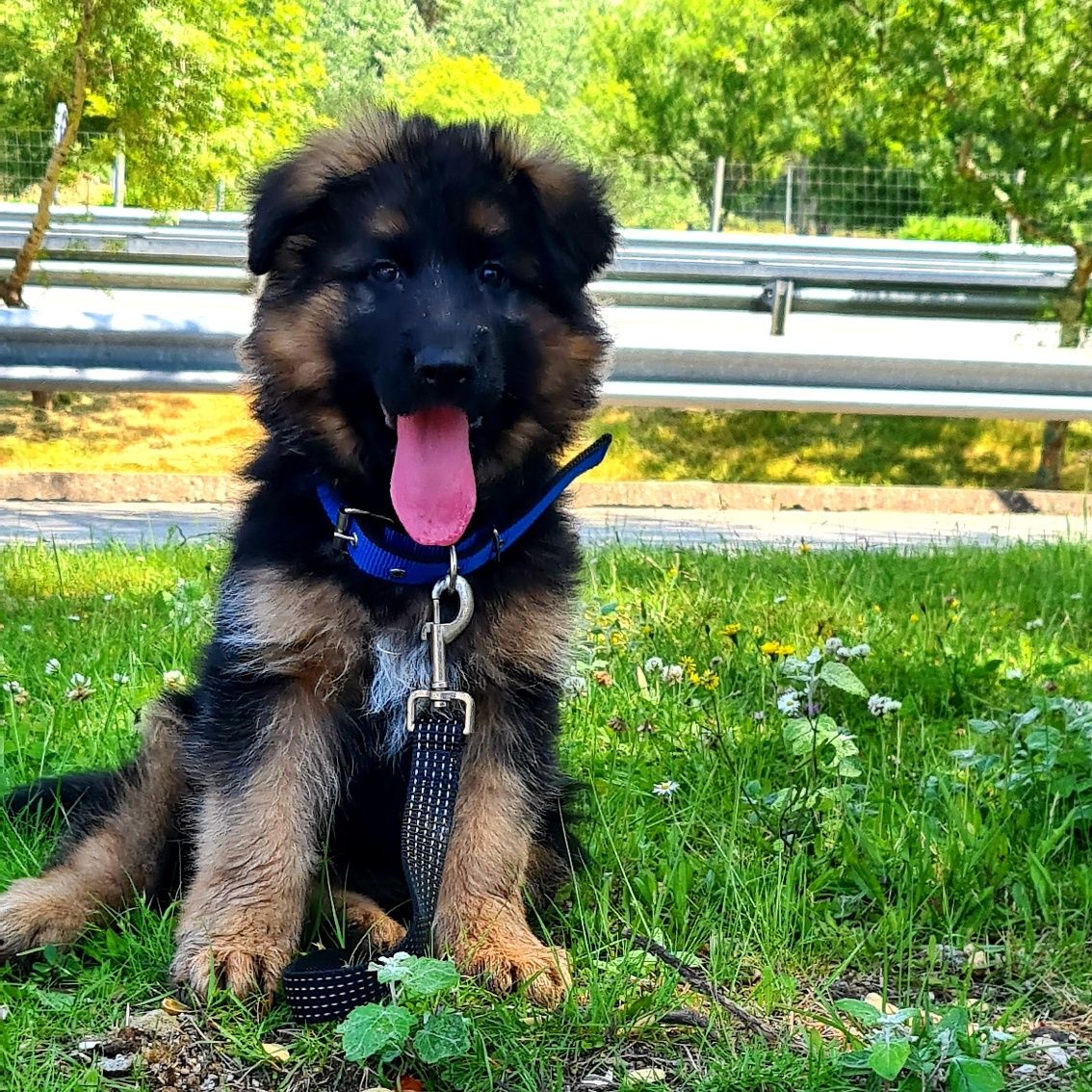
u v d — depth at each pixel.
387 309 1.06
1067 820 1.14
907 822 1.14
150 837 1.08
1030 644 1.65
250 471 1.11
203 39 2.93
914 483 3.95
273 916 1.01
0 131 3.22
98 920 1.03
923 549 2.44
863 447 4.12
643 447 4.00
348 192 1.10
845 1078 0.91
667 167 8.05
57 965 1.00
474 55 14.01
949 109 3.25
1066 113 3.11
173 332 2.67
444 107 9.00
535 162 1.12
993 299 3.37
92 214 3.36
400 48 12.10
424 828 1.00
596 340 1.13
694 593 1.83
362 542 1.03
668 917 1.06
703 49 8.66
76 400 3.95
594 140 8.99
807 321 3.45
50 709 1.33
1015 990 1.00
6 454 3.56
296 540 1.05
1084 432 4.25
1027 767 1.21
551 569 1.08
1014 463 4.09
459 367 1.02
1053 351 3.00
